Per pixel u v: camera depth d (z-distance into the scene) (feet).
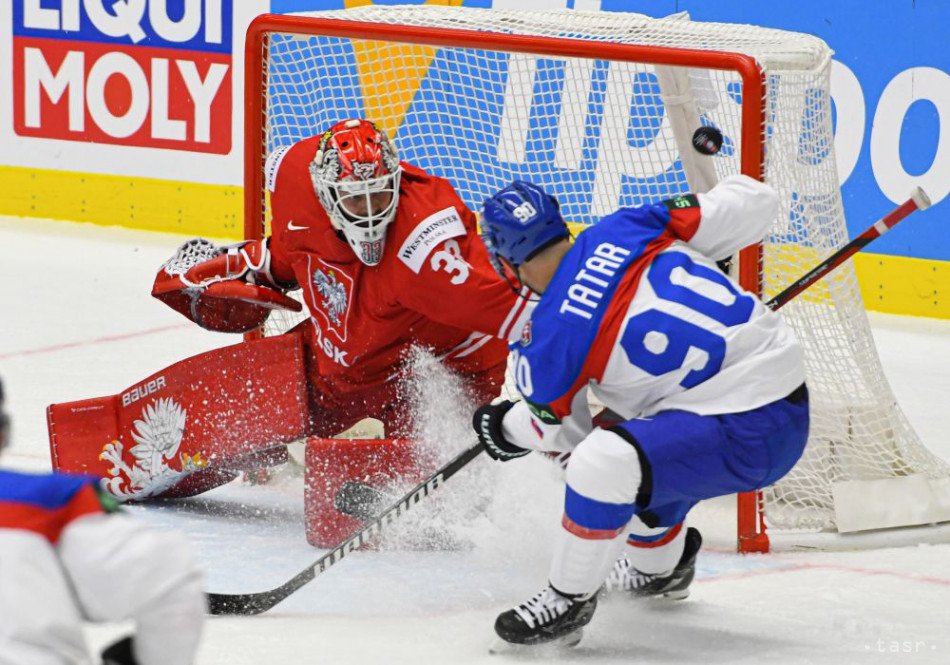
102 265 92.53
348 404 45.19
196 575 19.94
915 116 78.74
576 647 34.24
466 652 33.81
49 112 103.50
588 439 32.09
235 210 98.27
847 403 46.91
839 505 44.45
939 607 37.68
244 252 47.42
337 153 39.32
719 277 32.81
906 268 80.79
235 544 43.47
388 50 74.74
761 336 32.22
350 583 39.60
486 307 39.81
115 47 100.01
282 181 43.16
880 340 75.41
